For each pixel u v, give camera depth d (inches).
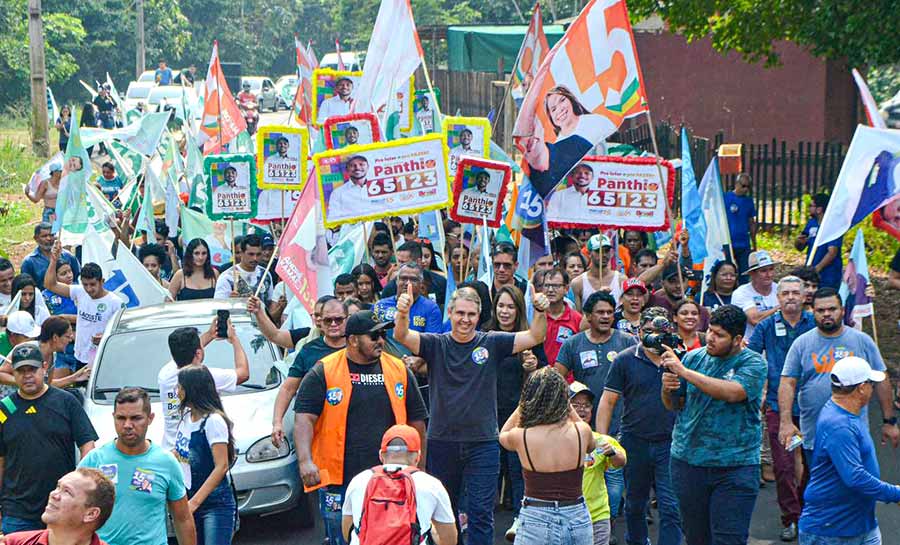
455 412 295.3
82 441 273.4
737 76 1034.7
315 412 284.7
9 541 200.1
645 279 428.8
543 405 251.8
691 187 435.8
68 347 441.1
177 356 283.7
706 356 276.2
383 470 227.9
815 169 800.3
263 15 3284.9
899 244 677.9
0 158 1159.6
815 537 256.5
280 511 336.8
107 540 233.5
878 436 422.0
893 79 1120.8
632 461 303.3
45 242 506.0
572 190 423.5
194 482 266.8
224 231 551.8
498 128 1164.5
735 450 270.4
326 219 386.6
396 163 388.8
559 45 381.4
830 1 601.6
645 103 380.8
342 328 314.5
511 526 344.5
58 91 2459.4
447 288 396.2
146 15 2625.5
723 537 271.3
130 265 462.6
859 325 377.7
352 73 583.2
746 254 634.8
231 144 709.3
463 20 2516.0
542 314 296.8
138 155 735.1
